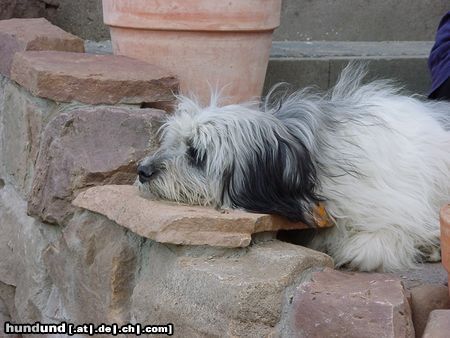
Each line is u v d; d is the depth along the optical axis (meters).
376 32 7.73
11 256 5.43
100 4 7.45
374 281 3.75
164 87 5.09
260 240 4.11
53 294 4.95
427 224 4.53
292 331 3.61
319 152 4.38
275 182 4.20
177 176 4.23
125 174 4.67
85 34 7.46
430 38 7.86
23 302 5.19
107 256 4.25
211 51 5.37
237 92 5.50
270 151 4.21
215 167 4.23
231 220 3.92
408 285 4.20
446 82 5.61
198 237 3.88
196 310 3.73
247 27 5.36
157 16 5.31
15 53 5.51
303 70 6.47
